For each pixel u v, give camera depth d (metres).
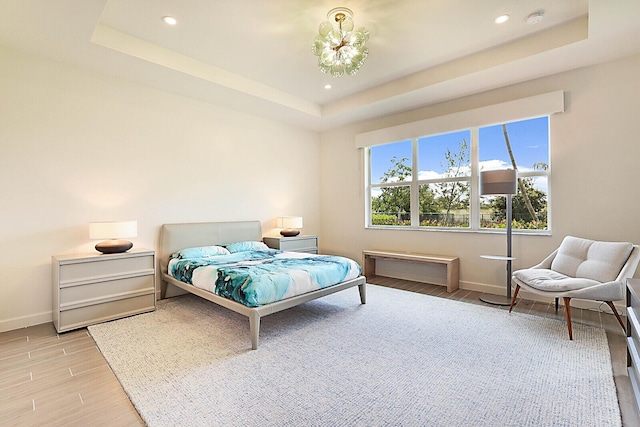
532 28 2.78
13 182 2.78
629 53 2.89
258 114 4.71
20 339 2.53
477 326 2.73
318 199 5.78
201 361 2.14
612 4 2.17
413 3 2.40
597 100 3.11
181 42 2.97
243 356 2.21
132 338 2.52
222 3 2.38
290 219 4.78
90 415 1.58
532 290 2.73
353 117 4.87
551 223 3.42
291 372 1.98
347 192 5.41
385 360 2.13
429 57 3.30
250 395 1.74
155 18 2.58
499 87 3.69
